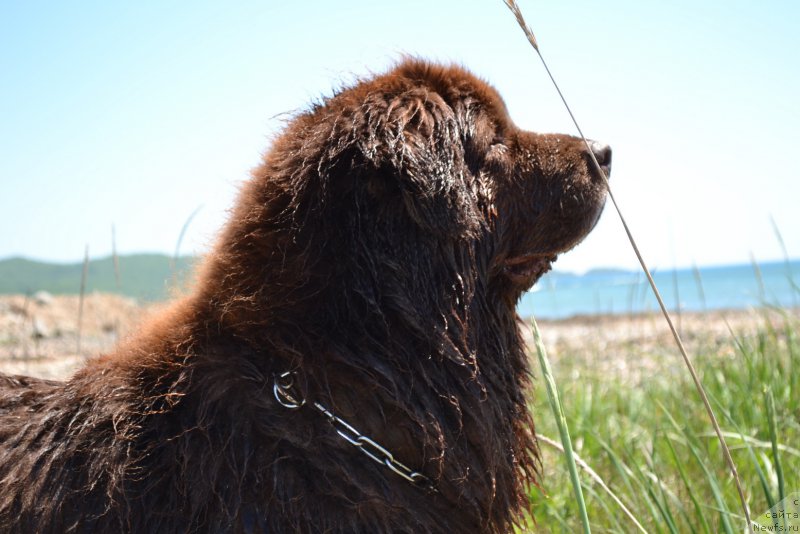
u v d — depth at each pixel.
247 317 1.21
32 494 1.13
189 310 1.26
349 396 1.20
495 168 1.34
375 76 1.37
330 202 1.23
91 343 4.04
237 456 1.15
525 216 1.36
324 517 1.15
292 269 1.22
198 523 1.12
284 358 1.20
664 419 2.07
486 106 1.38
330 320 1.21
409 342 1.22
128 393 1.19
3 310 6.92
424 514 1.21
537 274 1.41
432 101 1.29
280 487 1.14
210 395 1.17
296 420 1.17
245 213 1.27
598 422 2.11
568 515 1.68
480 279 1.30
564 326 8.52
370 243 1.22
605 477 1.77
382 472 1.19
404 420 1.21
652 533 1.50
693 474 1.70
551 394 1.11
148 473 1.14
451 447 1.23
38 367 3.54
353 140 1.23
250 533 1.12
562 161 1.38
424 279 1.23
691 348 3.19
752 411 1.80
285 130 1.33
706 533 1.37
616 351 3.64
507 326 1.36
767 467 1.50
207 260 1.30
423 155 1.23
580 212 1.38
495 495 1.27
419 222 1.21
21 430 1.18
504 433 1.30
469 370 1.25
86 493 1.13
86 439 1.16
